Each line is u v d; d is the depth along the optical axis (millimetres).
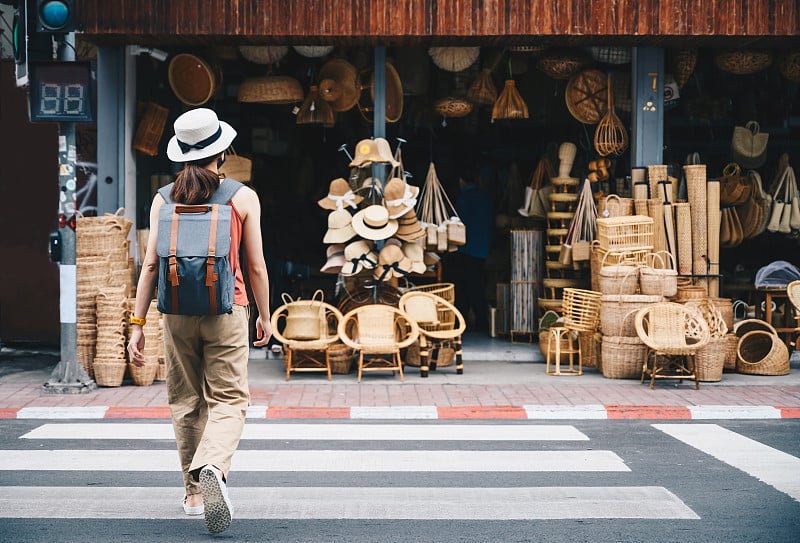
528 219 13695
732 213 12883
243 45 11750
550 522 5324
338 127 13438
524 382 10359
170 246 4777
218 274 4773
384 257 10914
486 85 13070
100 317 9852
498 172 14086
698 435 7895
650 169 11727
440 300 11008
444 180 13961
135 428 8070
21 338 12719
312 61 12797
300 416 8734
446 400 9250
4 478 6270
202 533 5059
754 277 13336
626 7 11016
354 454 7086
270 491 5961
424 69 13000
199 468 4742
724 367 11078
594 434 7938
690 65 12523
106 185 11523
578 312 11297
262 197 13398
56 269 12680
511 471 6559
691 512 5535
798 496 5906
